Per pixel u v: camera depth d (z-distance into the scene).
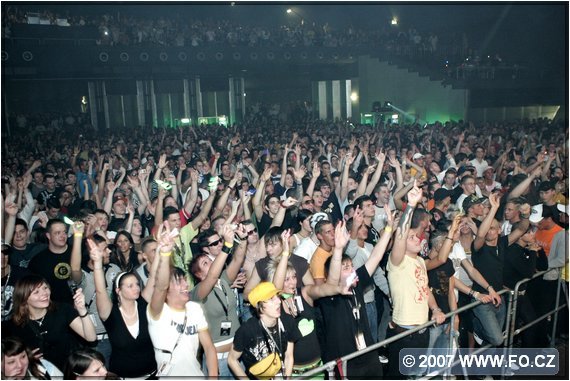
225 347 4.63
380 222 7.53
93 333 4.29
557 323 6.37
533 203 9.03
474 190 8.40
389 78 28.23
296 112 28.92
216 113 27.83
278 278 4.22
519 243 6.04
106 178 10.96
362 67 29.42
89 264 5.00
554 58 25.80
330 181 9.71
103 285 4.23
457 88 25.73
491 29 29.34
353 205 6.59
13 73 20.44
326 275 4.49
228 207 7.70
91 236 5.30
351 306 4.54
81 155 15.52
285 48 25.06
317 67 28.47
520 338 6.25
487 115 26.27
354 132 20.22
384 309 6.35
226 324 4.63
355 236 5.61
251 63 24.62
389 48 27.95
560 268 6.04
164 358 4.07
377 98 28.98
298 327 4.31
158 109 26.88
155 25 24.48
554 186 8.30
